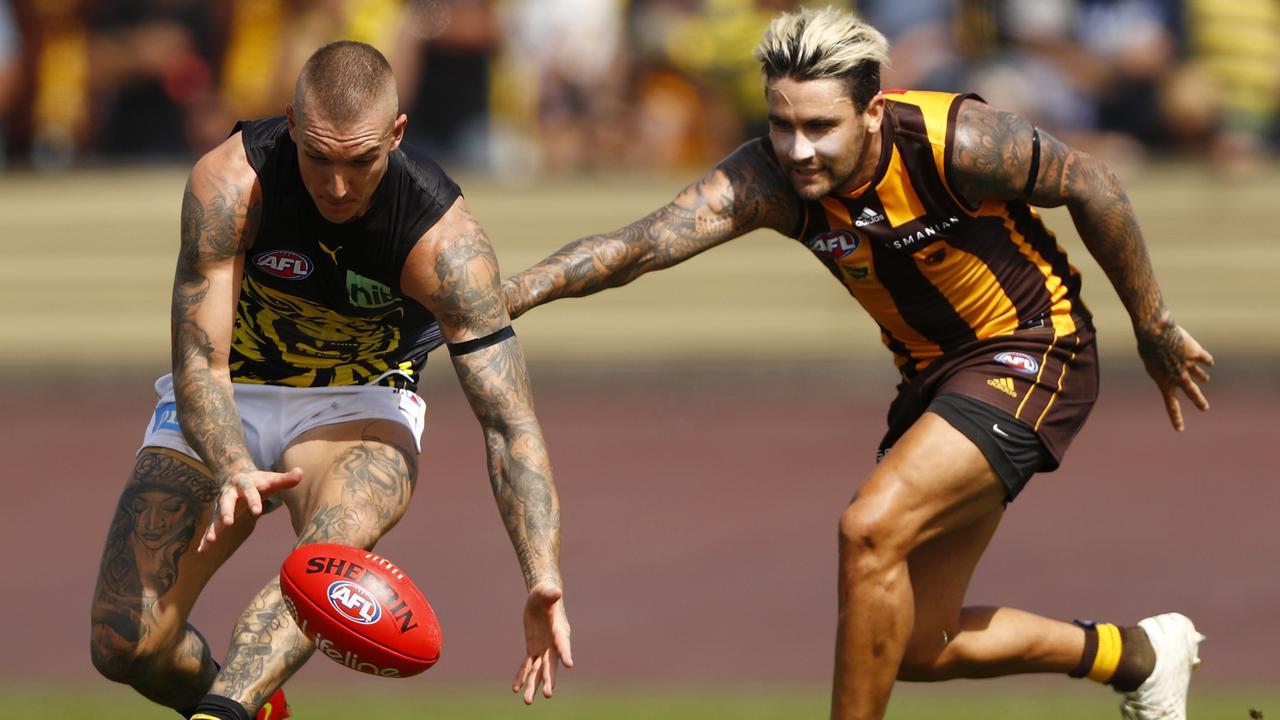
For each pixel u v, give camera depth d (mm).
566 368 55594
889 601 15859
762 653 27609
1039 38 51781
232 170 15023
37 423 50906
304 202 15000
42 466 44375
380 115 14023
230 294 15211
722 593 31438
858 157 15781
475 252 15250
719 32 53531
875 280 16719
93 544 35844
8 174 56625
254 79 54656
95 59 55625
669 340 55438
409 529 36562
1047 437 16656
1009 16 51500
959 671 17484
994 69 51531
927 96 16141
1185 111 52812
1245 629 28438
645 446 46250
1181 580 31562
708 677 26141
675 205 16750
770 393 54344
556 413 51656
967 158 15805
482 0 53656
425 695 24875
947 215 16125
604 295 55562
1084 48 52375
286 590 14156
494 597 31203
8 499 40406
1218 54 52844
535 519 14875
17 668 27188
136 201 56406
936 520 16109
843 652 15961
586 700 24219
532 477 15031
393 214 15008
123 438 48188
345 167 14062
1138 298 17359
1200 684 25250
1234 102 53188
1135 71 52469
